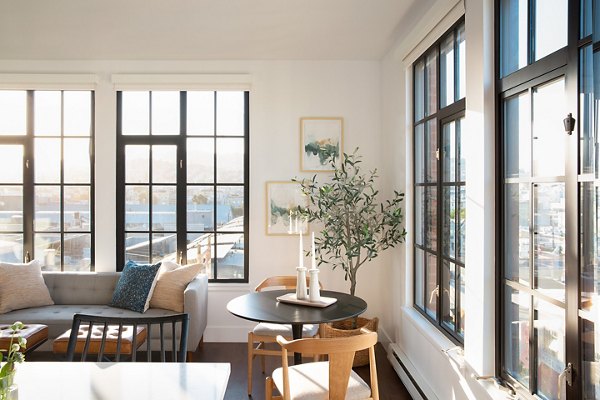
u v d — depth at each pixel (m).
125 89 4.51
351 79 4.56
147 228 4.61
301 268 3.08
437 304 3.14
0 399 1.27
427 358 3.13
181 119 4.61
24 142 4.60
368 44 4.08
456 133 2.83
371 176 4.39
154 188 4.61
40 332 3.51
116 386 1.61
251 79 4.52
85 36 3.86
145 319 1.97
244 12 3.35
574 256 1.62
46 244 4.60
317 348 2.10
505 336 2.18
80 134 4.61
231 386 3.45
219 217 4.64
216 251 4.63
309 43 4.05
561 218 1.74
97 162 4.53
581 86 1.60
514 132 2.11
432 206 3.32
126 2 3.18
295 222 4.54
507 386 2.10
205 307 4.23
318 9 3.30
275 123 4.55
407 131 3.75
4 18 3.47
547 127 1.83
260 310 2.82
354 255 4.05
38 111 4.61
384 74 4.41
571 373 1.63
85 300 4.27
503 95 2.17
